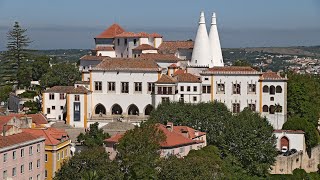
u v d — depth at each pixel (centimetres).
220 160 16412
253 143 18425
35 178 16062
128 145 14438
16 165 15138
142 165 13725
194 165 13812
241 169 18112
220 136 18712
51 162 16538
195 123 19400
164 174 13562
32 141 15825
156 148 14688
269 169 19388
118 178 13500
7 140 15062
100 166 13725
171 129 17075
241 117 19500
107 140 16300
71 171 13850
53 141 16712
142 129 15212
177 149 15838
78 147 18250
